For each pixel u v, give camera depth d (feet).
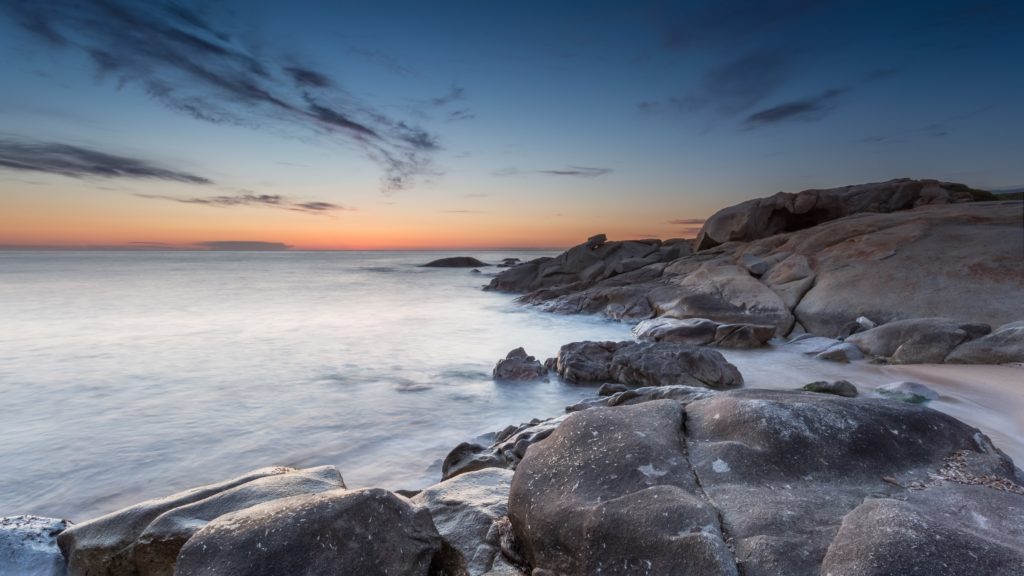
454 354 58.18
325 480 15.87
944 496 10.97
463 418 35.81
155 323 80.28
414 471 27.14
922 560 7.95
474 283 177.47
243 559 10.36
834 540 9.10
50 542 16.83
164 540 13.70
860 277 61.00
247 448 30.63
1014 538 9.29
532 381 45.27
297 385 44.55
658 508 10.39
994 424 27.55
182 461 28.89
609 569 10.09
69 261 361.10
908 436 12.92
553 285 129.08
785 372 44.42
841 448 12.46
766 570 9.05
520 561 12.61
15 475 27.20
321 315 91.45
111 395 41.57
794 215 100.37
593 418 14.17
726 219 104.73
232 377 47.39
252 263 357.61
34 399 40.45
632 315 77.87
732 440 13.10
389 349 61.00
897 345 45.93
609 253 126.82
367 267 303.07
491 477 17.84
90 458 29.30
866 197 96.43
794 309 63.52
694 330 56.65
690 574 9.16
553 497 12.02
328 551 10.71
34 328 74.28
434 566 13.20
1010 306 49.80
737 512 10.56
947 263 57.41
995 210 68.74
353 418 35.78
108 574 14.62
